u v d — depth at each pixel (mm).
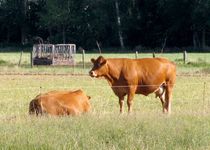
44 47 60875
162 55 85375
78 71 49750
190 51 104750
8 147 12609
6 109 23953
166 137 13625
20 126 15086
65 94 18453
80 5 116875
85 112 18453
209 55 86562
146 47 113375
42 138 13336
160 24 114250
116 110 23344
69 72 48531
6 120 16688
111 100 28203
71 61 59000
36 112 18016
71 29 118500
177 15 111750
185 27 112375
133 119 16156
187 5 110312
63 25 117500
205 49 107688
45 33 124000
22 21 122000
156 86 22297
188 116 17141
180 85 36656
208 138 13695
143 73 22094
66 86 36438
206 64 56062
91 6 116438
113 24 115375
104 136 13867
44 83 39000
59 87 35375
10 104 26172
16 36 124500
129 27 114000
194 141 13203
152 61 22359
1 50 109312
